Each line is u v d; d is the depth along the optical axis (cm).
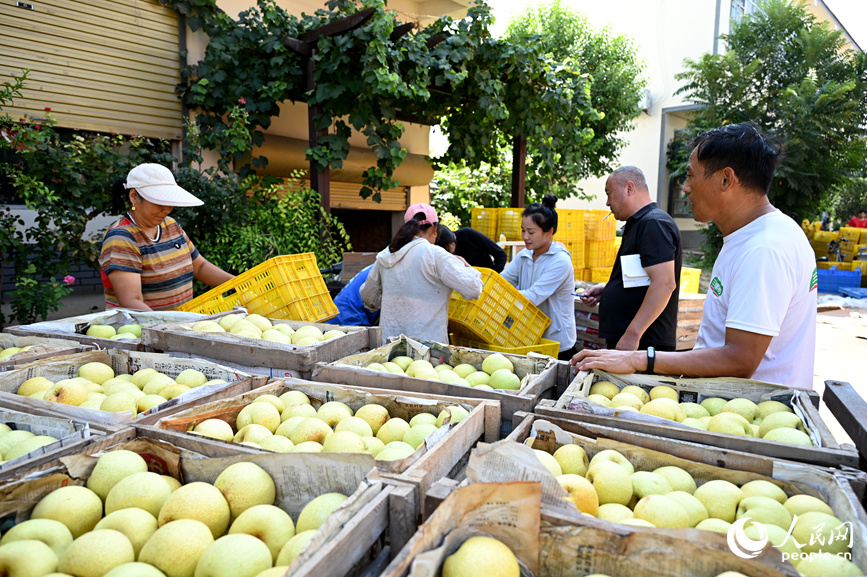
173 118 632
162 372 251
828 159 1633
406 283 366
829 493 143
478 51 663
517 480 125
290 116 735
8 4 508
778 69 1733
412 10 887
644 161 2198
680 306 616
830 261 1597
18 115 520
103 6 566
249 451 154
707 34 2022
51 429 182
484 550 111
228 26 619
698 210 233
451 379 243
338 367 244
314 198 635
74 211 529
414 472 143
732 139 214
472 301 409
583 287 650
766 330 202
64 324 311
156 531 126
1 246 501
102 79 573
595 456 167
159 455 162
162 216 354
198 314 328
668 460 163
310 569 104
